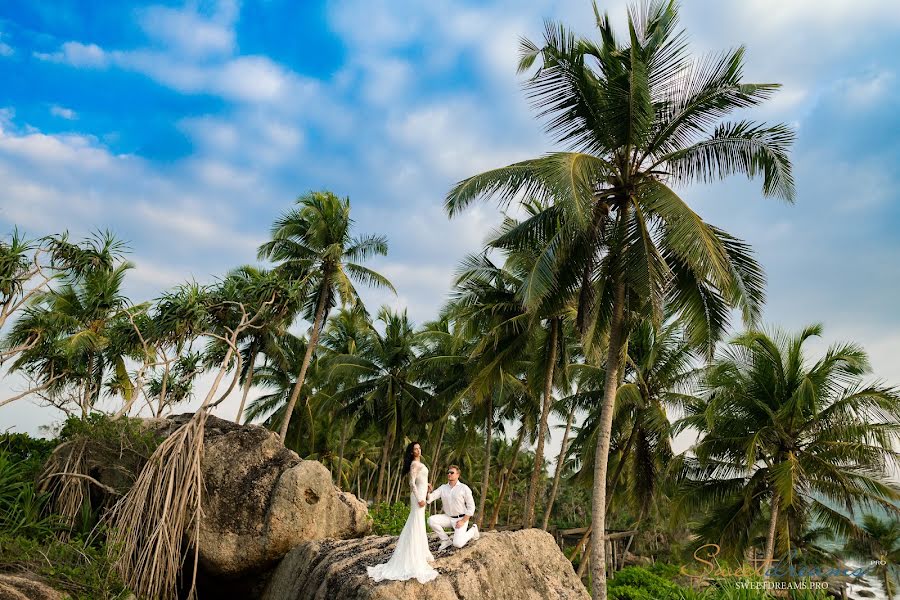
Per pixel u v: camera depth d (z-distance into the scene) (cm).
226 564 1392
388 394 3491
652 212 1447
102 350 2264
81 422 1513
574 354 2764
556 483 2597
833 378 2112
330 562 1123
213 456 1509
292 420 4234
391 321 3653
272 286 1908
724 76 1466
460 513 1102
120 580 1220
